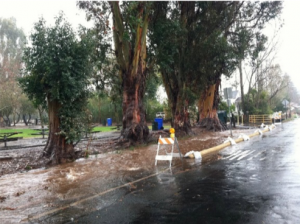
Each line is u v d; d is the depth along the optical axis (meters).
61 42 9.81
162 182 6.99
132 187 6.58
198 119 25.38
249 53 19.78
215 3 18.05
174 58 17.44
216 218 4.53
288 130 22.69
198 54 16.69
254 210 4.78
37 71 9.93
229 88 19.27
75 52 10.09
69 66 9.59
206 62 16.94
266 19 19.92
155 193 6.05
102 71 16.88
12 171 9.16
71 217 4.80
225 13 17.62
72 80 9.70
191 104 18.83
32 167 9.62
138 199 5.66
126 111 14.70
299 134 18.55
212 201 5.36
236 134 19.66
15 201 5.71
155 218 4.64
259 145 13.70
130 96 14.73
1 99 37.19
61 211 5.10
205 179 7.14
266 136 18.27
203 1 16.73
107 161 10.09
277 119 36.19
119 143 13.95
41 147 14.79
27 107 44.81
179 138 17.11
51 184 7.00
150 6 14.37
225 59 16.80
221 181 6.85
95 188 6.56
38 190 6.49
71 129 10.37
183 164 9.35
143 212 4.93
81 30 12.78
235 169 8.20
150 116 42.06
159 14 16.16
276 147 12.66
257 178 6.97
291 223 4.17
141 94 15.04
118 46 14.91
